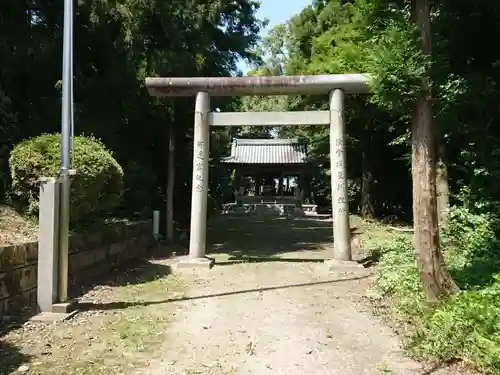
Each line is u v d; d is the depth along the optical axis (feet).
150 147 47.98
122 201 41.32
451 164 35.53
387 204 78.33
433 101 20.97
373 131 65.21
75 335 18.07
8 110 33.76
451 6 28.32
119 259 33.86
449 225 31.22
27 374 14.29
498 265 23.06
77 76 39.88
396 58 19.65
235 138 120.57
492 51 29.45
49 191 20.68
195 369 14.93
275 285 28.09
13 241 22.09
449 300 18.75
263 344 17.38
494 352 14.06
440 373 14.30
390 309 21.63
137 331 18.76
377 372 14.62
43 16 37.88
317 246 46.85
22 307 20.38
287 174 113.91
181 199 54.39
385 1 23.86
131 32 36.73
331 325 19.75
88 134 38.04
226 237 54.85
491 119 29.09
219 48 46.11
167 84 34.47
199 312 21.91
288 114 34.50
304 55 63.21
